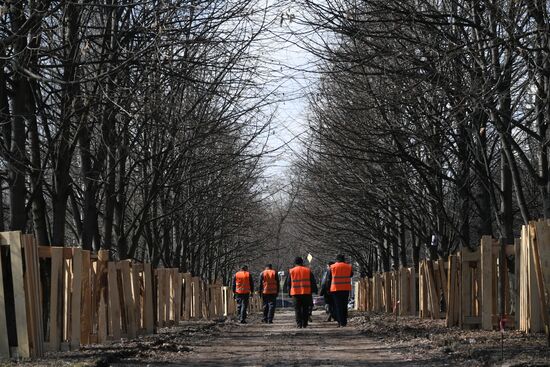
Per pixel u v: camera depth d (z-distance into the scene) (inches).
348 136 1823.3
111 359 1015.6
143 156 1802.4
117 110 1304.1
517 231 2965.1
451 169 1636.3
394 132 1565.0
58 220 1343.5
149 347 1234.6
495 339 1119.6
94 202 1556.3
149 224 2385.6
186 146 1758.1
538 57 1123.3
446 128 1422.2
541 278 1011.3
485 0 1070.4
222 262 4734.3
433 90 1161.4
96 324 1249.4
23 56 1096.2
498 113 1162.6
